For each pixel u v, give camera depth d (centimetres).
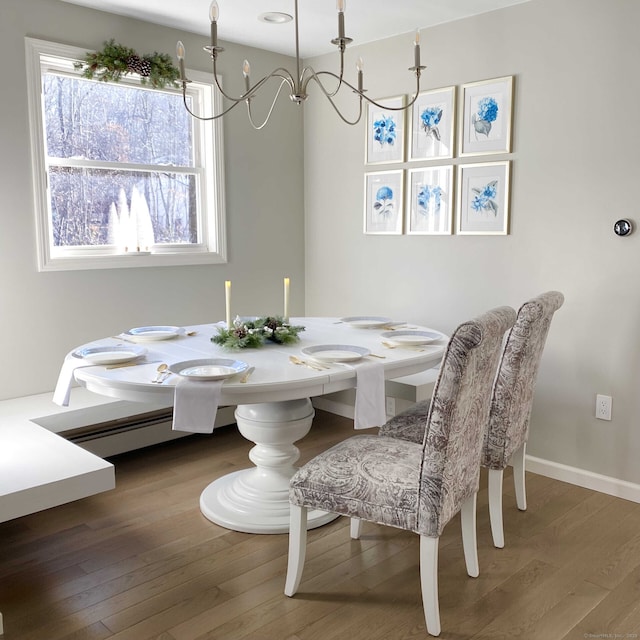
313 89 430
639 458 298
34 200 321
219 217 399
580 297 310
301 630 203
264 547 255
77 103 343
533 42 314
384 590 226
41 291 330
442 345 272
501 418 247
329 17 344
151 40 356
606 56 290
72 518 280
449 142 354
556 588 227
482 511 289
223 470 334
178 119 386
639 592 225
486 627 205
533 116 318
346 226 420
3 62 305
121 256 357
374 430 401
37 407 313
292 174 438
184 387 209
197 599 220
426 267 376
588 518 281
